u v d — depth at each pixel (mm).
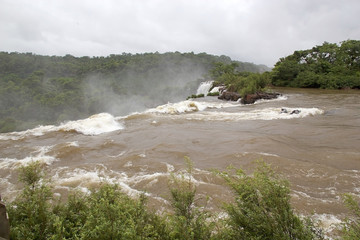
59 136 11578
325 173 6703
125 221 2984
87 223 3008
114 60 127188
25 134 12000
